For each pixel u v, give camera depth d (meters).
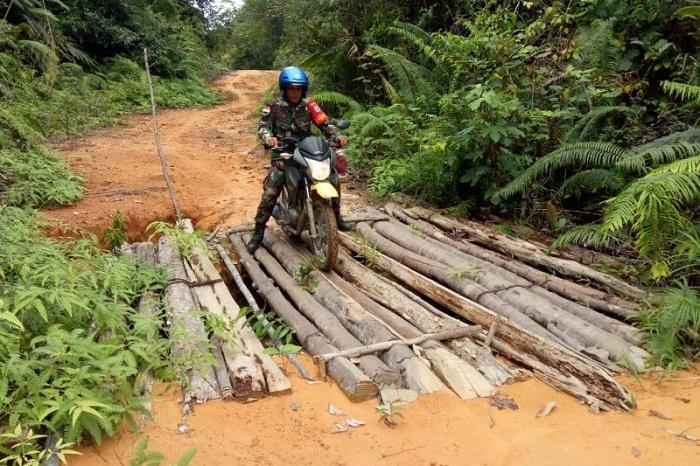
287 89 4.96
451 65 7.31
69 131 11.45
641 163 4.85
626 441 2.70
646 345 3.53
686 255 4.07
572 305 4.05
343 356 3.35
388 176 6.65
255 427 2.81
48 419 2.65
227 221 6.61
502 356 3.57
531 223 6.02
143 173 8.55
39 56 11.35
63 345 2.85
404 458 2.59
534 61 6.66
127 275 4.09
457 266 4.70
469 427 2.81
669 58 6.83
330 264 4.68
